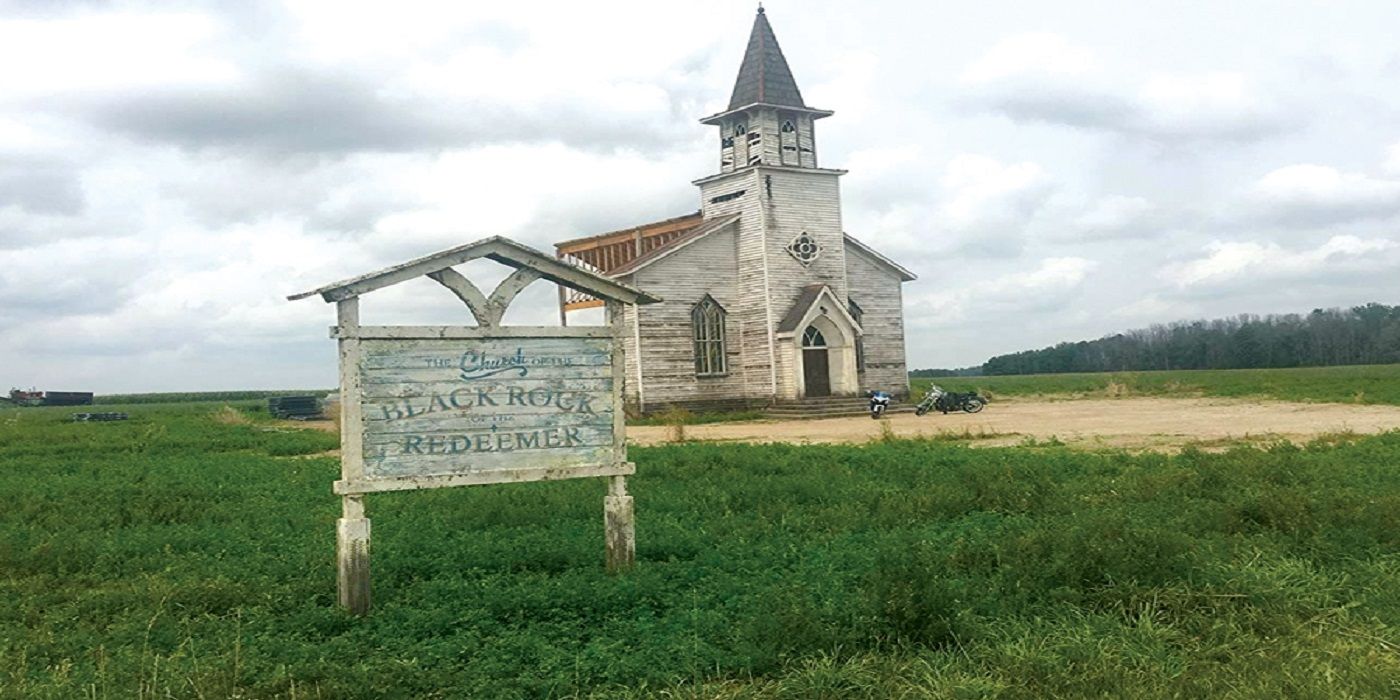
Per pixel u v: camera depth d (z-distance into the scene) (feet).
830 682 24.64
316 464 84.84
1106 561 31.83
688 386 153.07
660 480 64.69
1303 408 130.93
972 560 34.83
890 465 67.41
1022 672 24.93
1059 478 58.08
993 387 256.73
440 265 35.04
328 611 32.65
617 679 25.98
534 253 36.45
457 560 39.68
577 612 32.14
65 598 36.29
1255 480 51.85
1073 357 538.06
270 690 24.80
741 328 158.40
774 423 138.92
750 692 24.32
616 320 38.24
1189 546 33.37
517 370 36.47
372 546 42.73
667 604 32.73
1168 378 272.10
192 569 40.45
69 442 119.14
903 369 173.27
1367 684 22.89
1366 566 33.01
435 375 35.22
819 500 53.67
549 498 55.11
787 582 33.19
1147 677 24.54
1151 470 59.26
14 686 24.93
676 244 151.12
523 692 25.35
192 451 107.24
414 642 29.60
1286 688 23.03
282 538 46.73
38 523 52.37
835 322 157.99
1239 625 28.04
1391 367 325.83
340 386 33.86
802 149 160.66
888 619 27.86
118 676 25.86
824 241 160.97
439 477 34.91
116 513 54.60
